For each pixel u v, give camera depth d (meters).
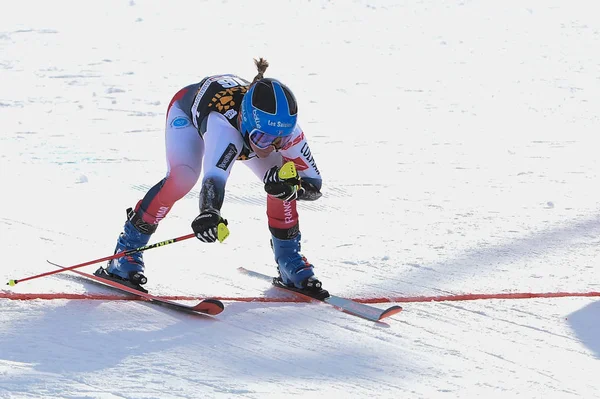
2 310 15.19
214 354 13.52
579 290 17.64
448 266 19.33
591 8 85.50
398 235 22.02
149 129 36.56
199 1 82.81
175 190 16.02
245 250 20.61
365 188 27.48
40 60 53.88
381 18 78.19
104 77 49.12
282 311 15.98
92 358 13.11
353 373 12.91
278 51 60.94
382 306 16.55
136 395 11.69
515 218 23.81
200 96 15.91
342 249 20.73
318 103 44.22
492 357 13.85
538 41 68.69
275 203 16.72
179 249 20.41
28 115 38.50
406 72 54.81
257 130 14.73
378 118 40.81
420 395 12.11
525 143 35.56
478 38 69.62
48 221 22.28
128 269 16.53
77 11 75.62
